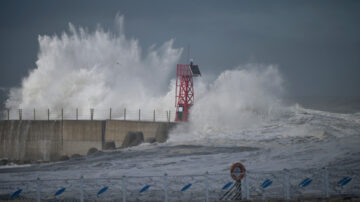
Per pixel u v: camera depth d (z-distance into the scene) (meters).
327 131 131.62
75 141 156.12
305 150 92.12
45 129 158.75
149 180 68.88
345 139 100.88
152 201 54.75
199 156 99.56
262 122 154.75
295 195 55.22
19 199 58.44
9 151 160.50
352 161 77.19
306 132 131.38
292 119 158.12
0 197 58.97
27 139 159.62
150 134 149.12
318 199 52.16
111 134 155.12
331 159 80.31
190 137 136.12
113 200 56.22
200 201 53.59
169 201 54.19
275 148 103.06
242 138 127.00
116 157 107.94
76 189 63.72
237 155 96.75
